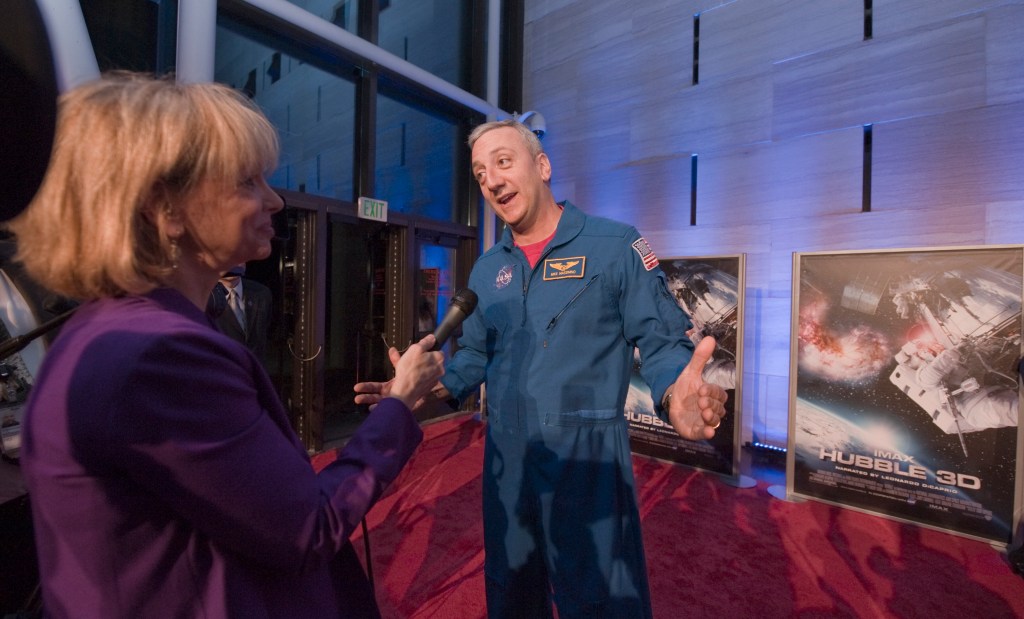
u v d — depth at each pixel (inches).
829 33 121.5
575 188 169.3
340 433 156.6
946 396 93.4
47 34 15.9
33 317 47.7
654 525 96.0
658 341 41.5
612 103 160.7
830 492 104.9
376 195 159.9
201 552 17.0
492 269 52.3
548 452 44.2
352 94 148.6
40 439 15.5
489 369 50.3
